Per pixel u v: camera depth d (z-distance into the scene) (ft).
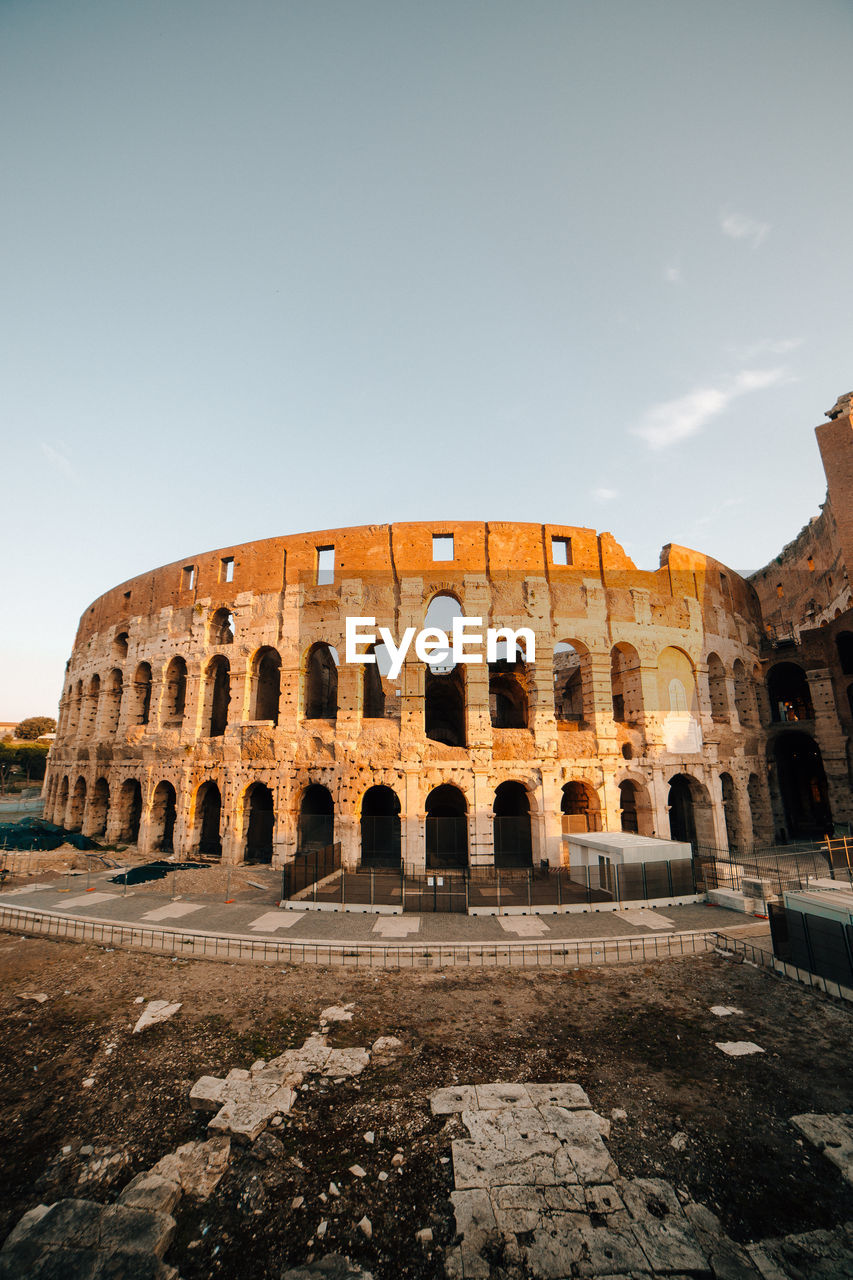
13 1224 33.60
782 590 208.44
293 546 141.38
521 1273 29.94
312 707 164.25
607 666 132.67
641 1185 35.76
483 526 135.23
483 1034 55.06
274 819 127.44
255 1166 38.29
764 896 95.66
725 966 71.72
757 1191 35.47
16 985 68.44
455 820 129.59
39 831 162.20
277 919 90.07
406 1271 30.50
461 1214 33.60
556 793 122.83
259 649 140.26
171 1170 37.42
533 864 120.47
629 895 97.60
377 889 105.19
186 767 141.28
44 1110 44.60
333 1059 50.60
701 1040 53.52
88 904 99.86
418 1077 47.93
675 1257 30.68
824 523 176.14
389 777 121.29
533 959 74.33
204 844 148.46
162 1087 47.19
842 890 99.50
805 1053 50.96
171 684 157.17
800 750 189.98
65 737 208.44
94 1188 36.50
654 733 135.03
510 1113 42.55
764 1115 42.63
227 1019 58.65
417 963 73.15
